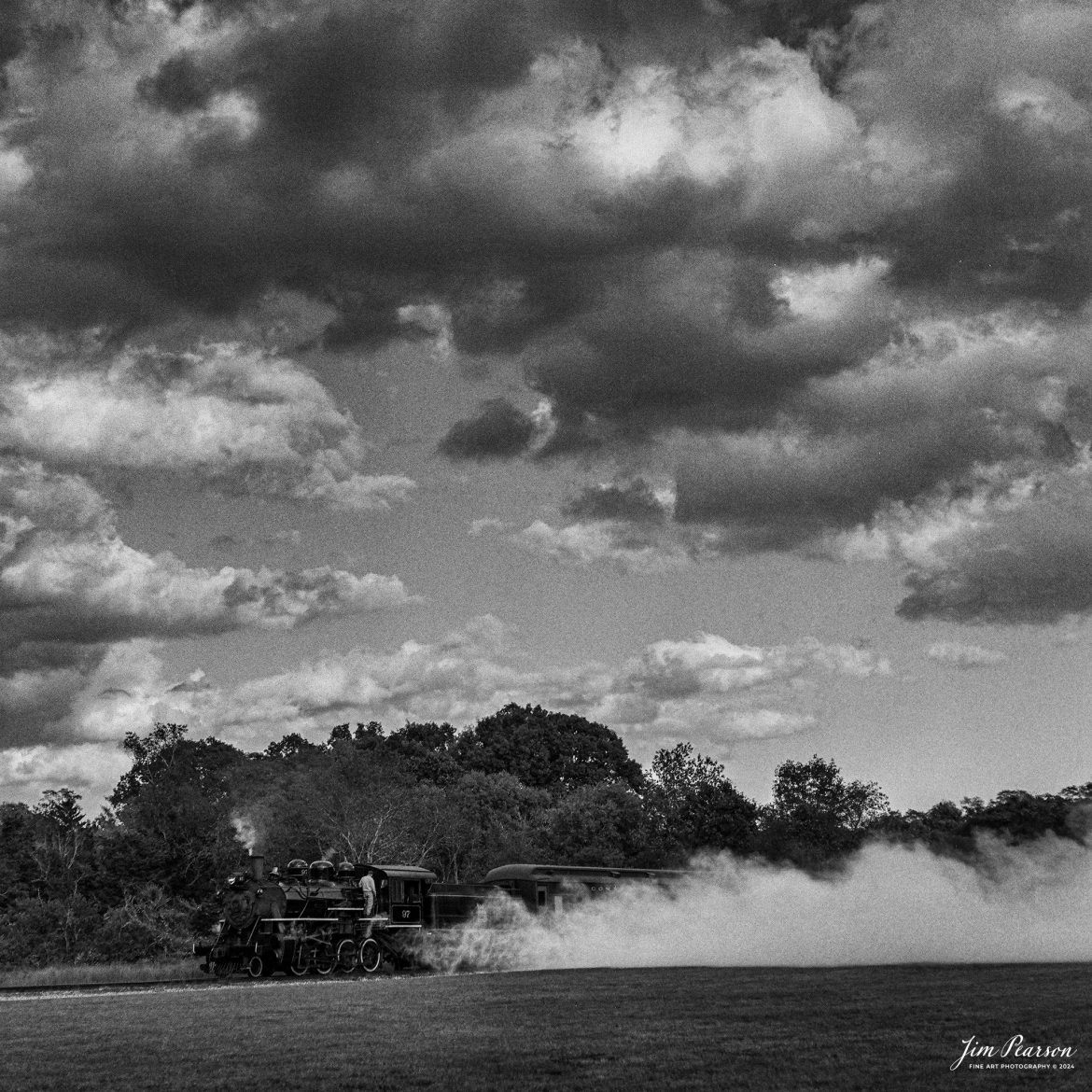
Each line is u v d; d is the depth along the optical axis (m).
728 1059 20.16
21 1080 19.30
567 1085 18.28
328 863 42.91
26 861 64.31
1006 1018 24.16
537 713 156.50
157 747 98.19
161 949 55.12
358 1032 23.73
